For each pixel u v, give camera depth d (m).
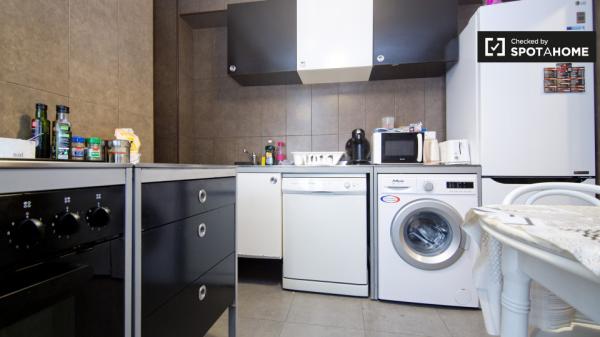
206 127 2.55
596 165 1.51
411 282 1.64
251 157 2.47
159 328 0.81
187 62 2.46
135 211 0.72
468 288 1.58
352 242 1.74
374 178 1.71
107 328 0.65
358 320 1.49
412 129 1.97
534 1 1.56
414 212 1.64
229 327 1.28
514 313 0.61
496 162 1.58
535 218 0.58
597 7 1.50
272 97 2.47
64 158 1.00
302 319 1.50
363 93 2.34
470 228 0.75
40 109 1.00
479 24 1.62
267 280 2.03
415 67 2.03
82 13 1.23
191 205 0.97
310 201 1.80
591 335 0.71
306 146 2.42
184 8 2.31
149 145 1.65
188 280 0.95
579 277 0.42
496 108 1.58
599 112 1.50
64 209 0.55
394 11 1.91
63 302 0.55
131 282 0.71
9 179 0.45
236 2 2.24
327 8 1.98
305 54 2.01
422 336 1.34
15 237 0.46
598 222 0.55
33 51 1.04
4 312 0.43
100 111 1.33
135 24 1.55
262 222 1.88
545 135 1.54
